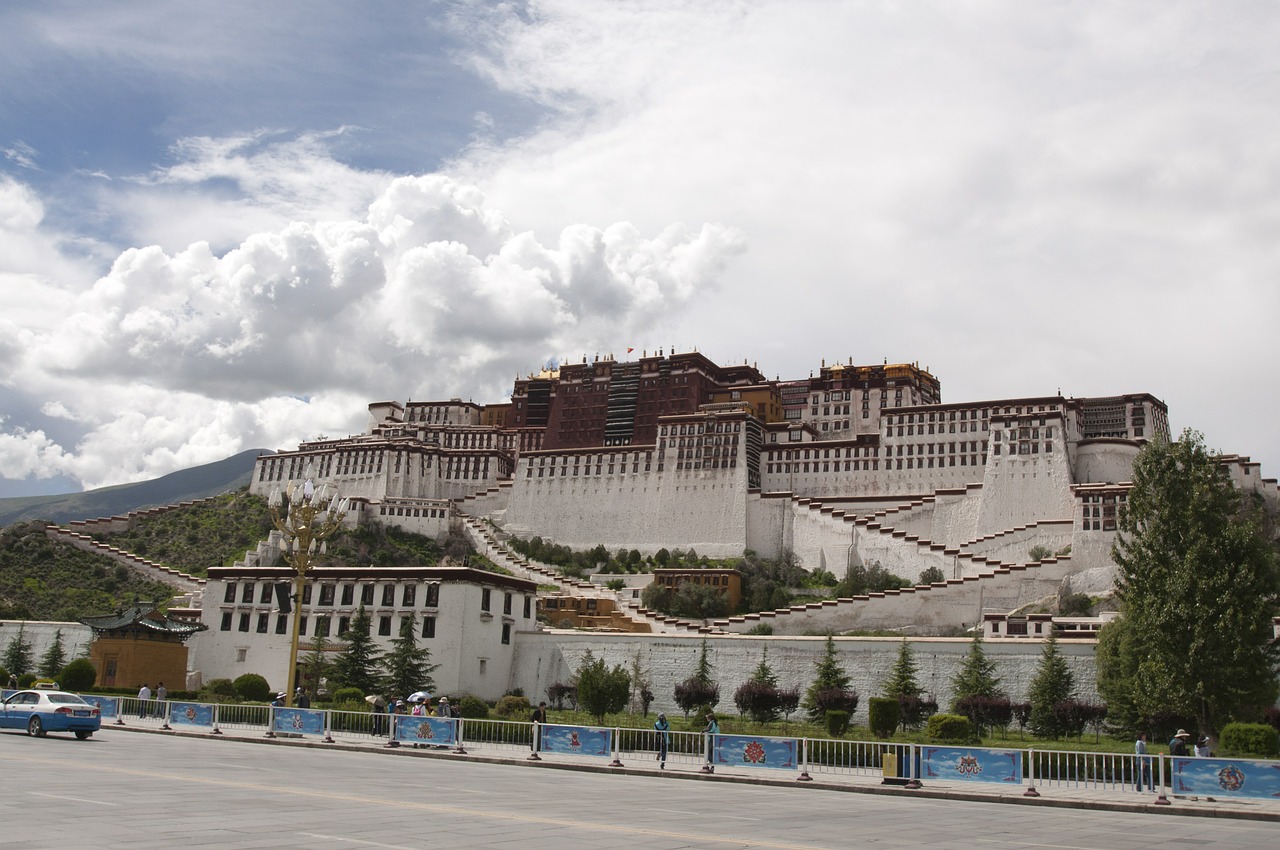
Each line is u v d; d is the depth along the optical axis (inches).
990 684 3026.6
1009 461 6481.3
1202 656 2409.0
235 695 3326.8
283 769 1574.8
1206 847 1054.4
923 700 3083.2
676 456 7396.7
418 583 3663.9
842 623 5147.6
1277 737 2108.8
